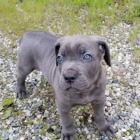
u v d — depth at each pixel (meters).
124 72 0.58
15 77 0.61
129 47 0.65
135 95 0.53
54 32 0.73
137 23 0.72
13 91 0.57
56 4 0.85
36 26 0.77
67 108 0.41
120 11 0.77
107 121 0.48
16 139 0.47
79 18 0.77
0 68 0.64
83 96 0.38
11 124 0.50
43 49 0.47
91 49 0.35
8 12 0.83
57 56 0.37
